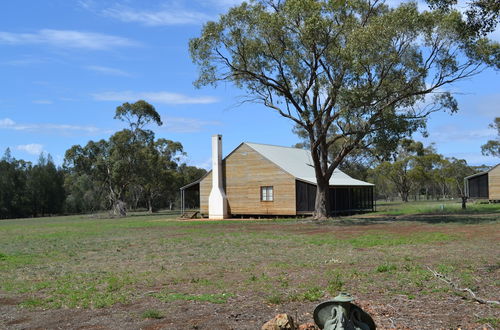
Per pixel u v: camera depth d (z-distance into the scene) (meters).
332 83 29.39
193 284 10.19
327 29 27.88
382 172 72.25
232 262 13.48
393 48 27.47
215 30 29.14
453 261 12.09
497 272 10.38
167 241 20.80
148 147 63.53
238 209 40.69
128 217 54.75
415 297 8.21
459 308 7.42
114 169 59.47
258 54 30.30
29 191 81.19
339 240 18.78
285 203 38.28
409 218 31.12
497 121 75.50
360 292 8.72
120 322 7.25
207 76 30.44
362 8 28.80
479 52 26.17
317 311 5.08
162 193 79.81
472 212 35.44
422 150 72.56
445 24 25.19
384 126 27.83
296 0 27.09
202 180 43.06
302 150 48.09
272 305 8.02
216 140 41.34
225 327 6.78
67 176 90.69
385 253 14.35
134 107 60.44
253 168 40.06
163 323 7.09
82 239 23.62
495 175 54.81
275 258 14.07
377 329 6.40
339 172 47.19
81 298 9.08
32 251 18.55
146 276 11.42
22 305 8.72
